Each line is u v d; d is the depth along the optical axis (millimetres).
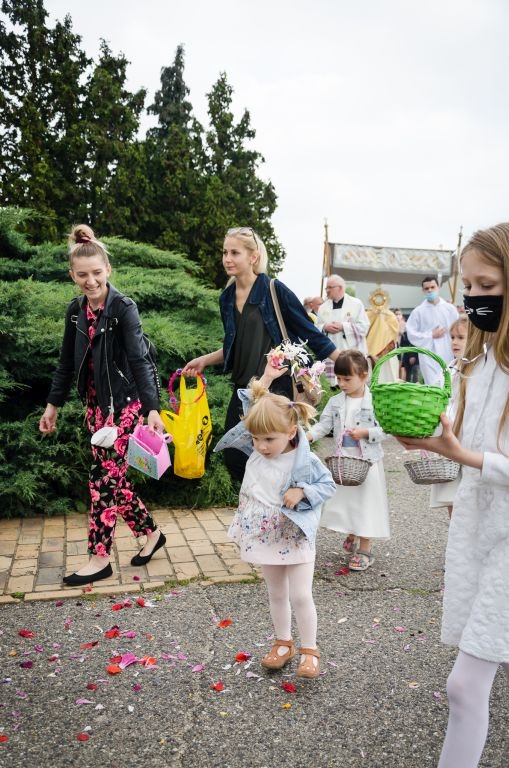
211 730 2502
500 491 1921
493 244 1862
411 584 4031
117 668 2893
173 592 3787
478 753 1880
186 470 4445
